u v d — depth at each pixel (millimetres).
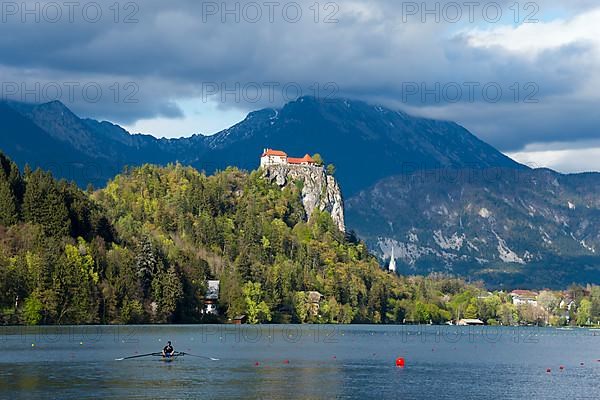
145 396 170250
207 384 189125
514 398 179000
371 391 184500
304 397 174000
